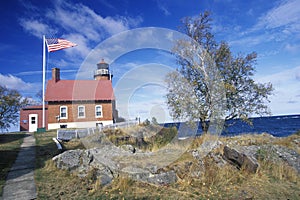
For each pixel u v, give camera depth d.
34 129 16.64
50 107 15.52
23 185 3.92
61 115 15.62
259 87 8.98
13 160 5.53
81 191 3.80
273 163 5.52
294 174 5.03
